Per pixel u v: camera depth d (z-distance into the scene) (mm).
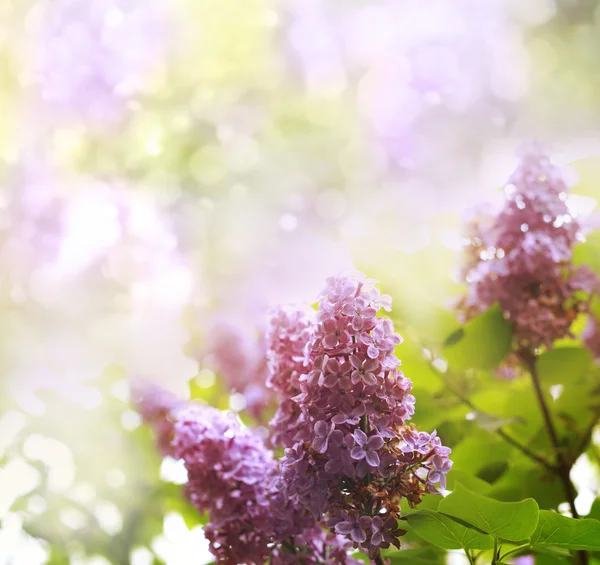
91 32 2127
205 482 1019
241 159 2260
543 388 1158
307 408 946
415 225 1287
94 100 2094
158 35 2223
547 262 1097
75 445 1378
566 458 1118
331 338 940
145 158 2117
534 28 2654
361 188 2221
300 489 938
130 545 1337
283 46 2455
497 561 964
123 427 1396
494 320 1118
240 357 1315
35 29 2150
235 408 1338
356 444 930
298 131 2383
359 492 939
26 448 1381
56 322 1519
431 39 2393
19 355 1439
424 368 1172
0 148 1984
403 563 1061
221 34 2396
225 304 1467
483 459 1125
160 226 1803
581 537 952
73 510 1350
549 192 1106
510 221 1109
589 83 2547
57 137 2059
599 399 1153
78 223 1674
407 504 994
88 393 1410
